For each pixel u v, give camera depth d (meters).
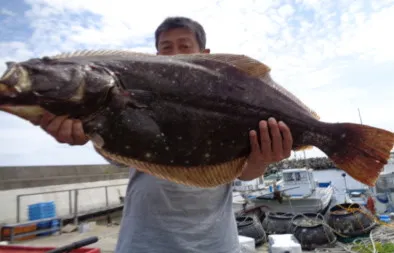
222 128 2.70
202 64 2.72
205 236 2.73
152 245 2.63
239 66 2.81
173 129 2.56
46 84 2.20
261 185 17.17
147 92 2.49
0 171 13.41
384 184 12.52
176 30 3.29
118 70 2.44
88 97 2.30
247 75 2.82
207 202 2.82
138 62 2.53
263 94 2.82
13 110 2.18
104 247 9.71
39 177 15.56
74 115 2.30
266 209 13.02
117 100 2.38
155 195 2.72
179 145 2.60
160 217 2.68
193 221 2.72
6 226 11.20
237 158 2.86
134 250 2.65
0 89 2.08
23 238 11.62
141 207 2.75
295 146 2.94
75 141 2.28
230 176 2.86
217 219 2.84
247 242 6.20
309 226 8.45
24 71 2.17
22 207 13.34
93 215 16.02
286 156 2.69
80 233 12.44
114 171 22.02
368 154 2.83
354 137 2.90
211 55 2.79
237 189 15.98
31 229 12.01
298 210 12.59
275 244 6.66
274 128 2.63
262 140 2.66
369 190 13.22
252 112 2.76
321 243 8.12
